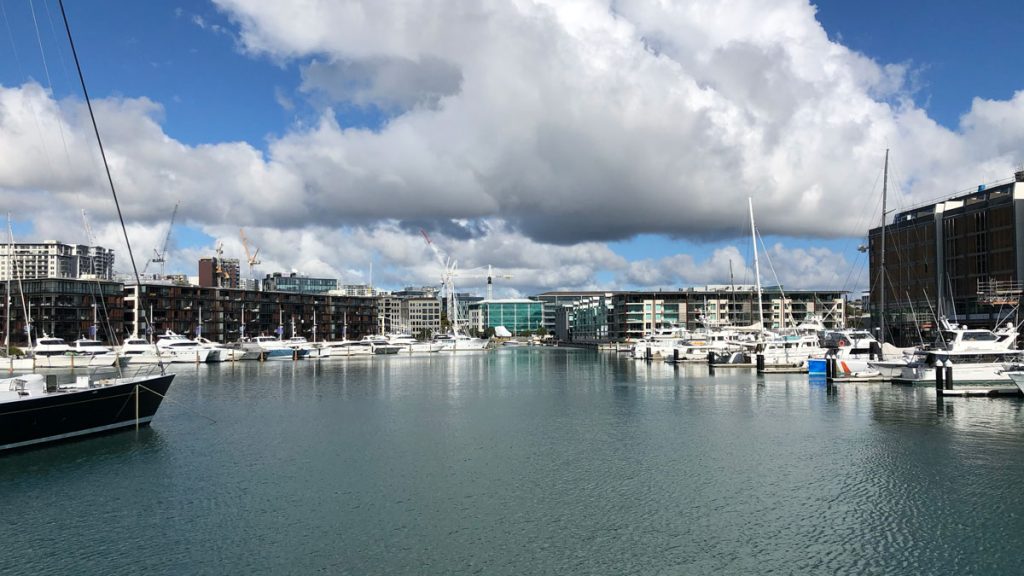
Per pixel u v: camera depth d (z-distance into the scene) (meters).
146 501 39.69
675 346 167.38
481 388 101.88
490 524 35.81
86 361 147.00
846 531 34.53
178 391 97.00
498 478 44.47
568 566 30.73
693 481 43.44
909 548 32.34
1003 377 82.81
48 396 49.78
